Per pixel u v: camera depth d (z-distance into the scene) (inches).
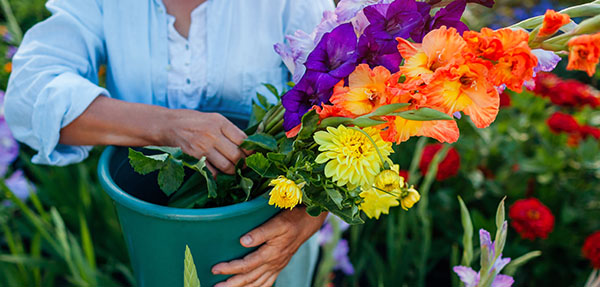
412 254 60.9
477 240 65.7
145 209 26.8
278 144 28.6
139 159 26.5
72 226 68.0
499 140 74.1
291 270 43.3
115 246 66.7
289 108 24.1
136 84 36.2
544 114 81.3
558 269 67.3
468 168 74.5
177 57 36.1
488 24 118.6
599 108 83.1
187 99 37.3
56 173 69.5
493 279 30.3
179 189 33.7
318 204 25.7
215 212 26.5
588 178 72.9
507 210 71.6
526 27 21.6
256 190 30.0
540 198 72.6
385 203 28.3
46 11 90.4
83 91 30.6
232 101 38.3
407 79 20.1
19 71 32.2
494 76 19.2
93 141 31.4
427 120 20.2
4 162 68.0
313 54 23.3
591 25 18.8
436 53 20.0
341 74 22.4
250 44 36.1
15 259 54.9
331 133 23.0
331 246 51.7
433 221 71.3
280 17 35.7
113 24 34.9
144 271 32.1
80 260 50.8
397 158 74.8
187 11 35.6
